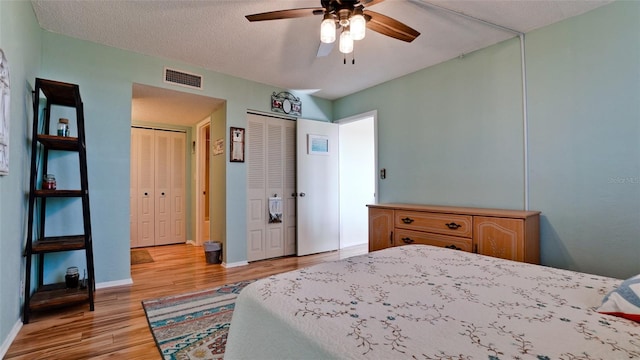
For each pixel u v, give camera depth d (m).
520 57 2.64
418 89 3.48
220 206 3.85
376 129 3.98
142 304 2.43
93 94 2.80
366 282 1.18
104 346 1.80
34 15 2.31
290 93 4.21
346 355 0.69
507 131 2.72
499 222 2.36
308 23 2.47
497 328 0.80
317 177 4.41
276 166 4.16
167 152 5.15
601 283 1.16
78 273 2.56
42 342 1.84
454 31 2.60
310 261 3.93
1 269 1.69
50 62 2.60
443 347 0.70
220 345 1.79
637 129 2.05
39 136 2.17
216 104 3.81
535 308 0.93
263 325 0.96
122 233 2.93
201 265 3.71
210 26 2.53
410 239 2.98
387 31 2.02
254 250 3.91
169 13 2.34
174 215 5.19
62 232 2.67
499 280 1.21
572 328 0.79
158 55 3.10
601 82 2.20
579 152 2.30
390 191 3.79
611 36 2.15
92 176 2.79
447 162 3.20
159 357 1.69
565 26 2.38
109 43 2.83
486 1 2.17
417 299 1.01
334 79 3.78
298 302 0.99
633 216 2.06
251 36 2.70
